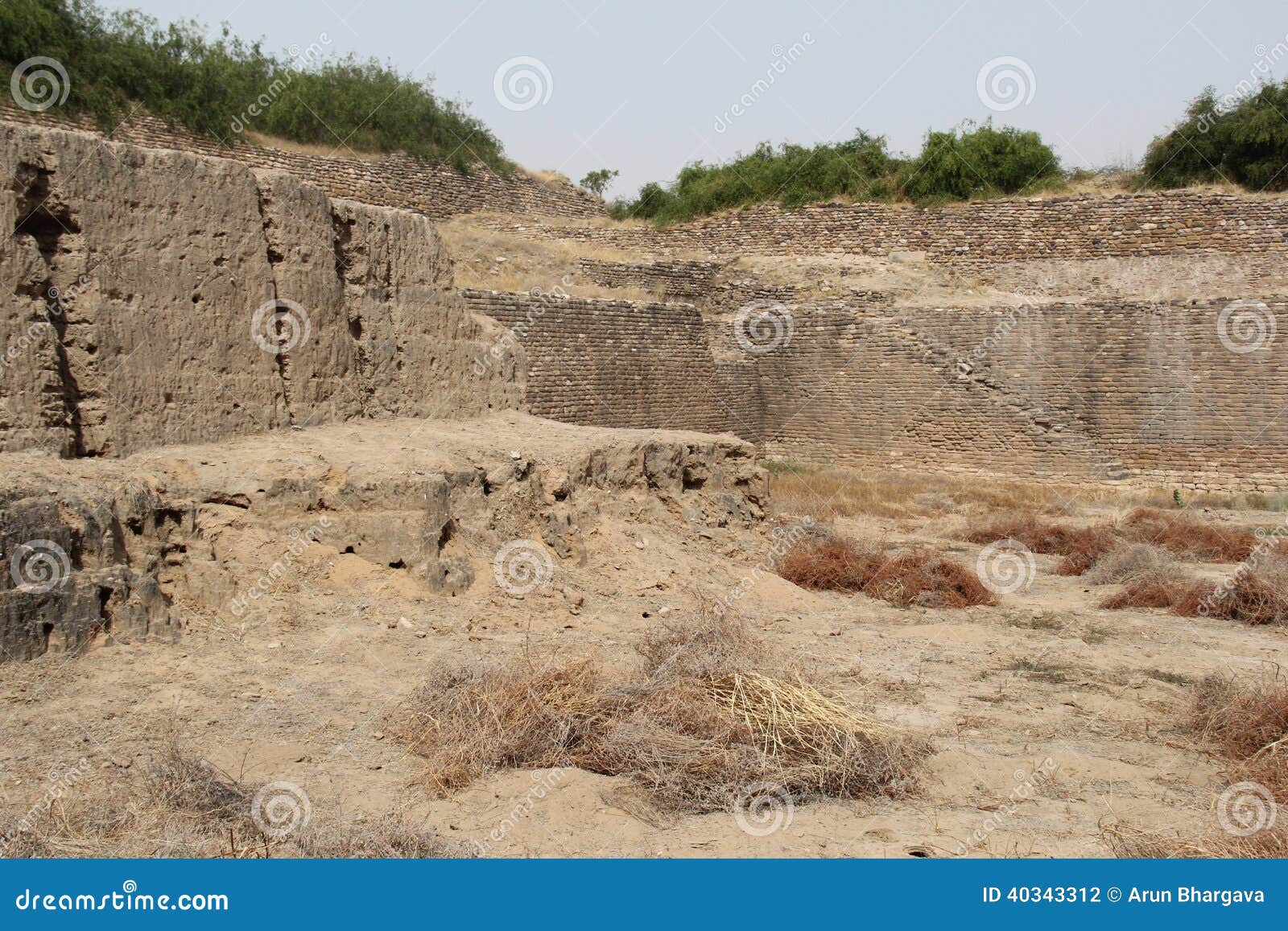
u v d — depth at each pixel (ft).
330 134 111.96
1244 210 119.24
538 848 19.54
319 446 37.40
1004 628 42.37
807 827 21.30
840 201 133.59
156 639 28.02
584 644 32.30
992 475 107.65
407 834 19.07
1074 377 106.11
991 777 24.40
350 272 44.47
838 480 102.12
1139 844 20.31
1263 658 37.50
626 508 46.88
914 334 111.65
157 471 31.94
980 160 132.77
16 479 27.09
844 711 25.53
